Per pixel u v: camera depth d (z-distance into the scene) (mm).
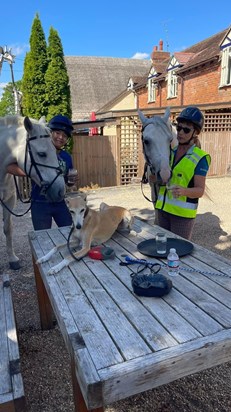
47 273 1941
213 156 12008
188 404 2107
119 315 1483
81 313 1510
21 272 4230
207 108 11180
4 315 2137
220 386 2260
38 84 11242
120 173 11570
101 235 2395
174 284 1769
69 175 3656
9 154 3184
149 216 6949
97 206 8094
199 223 6398
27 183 9227
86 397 1122
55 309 1632
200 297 1625
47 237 2725
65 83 11328
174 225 2926
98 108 27859
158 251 2164
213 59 13016
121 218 2625
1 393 1506
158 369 1192
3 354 1771
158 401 2139
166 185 2861
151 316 1467
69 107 11617
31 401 2152
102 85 29891
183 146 2898
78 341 1298
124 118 11258
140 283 1654
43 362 2539
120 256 2193
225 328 1367
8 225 4117
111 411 2062
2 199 3816
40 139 2939
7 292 2449
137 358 1195
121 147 11430
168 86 17312
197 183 2684
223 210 7438
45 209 3477
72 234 2342
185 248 2230
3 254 4918
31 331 2965
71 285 1794
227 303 1561
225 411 2043
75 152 11039
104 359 1193
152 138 3002
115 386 1134
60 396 2191
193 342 1275
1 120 3332
